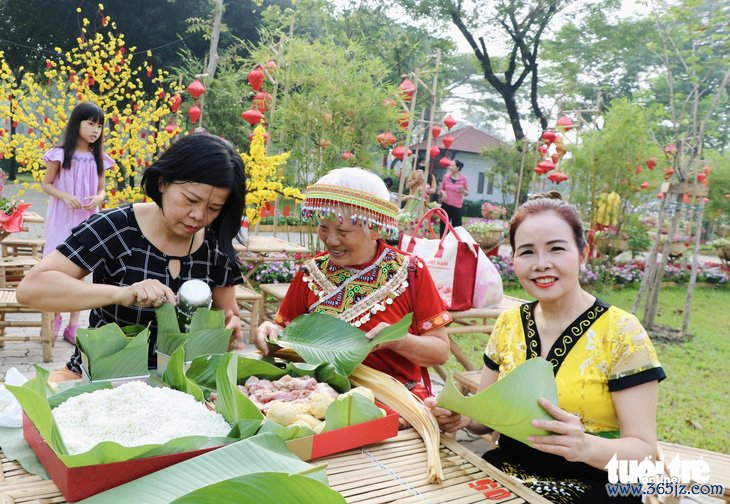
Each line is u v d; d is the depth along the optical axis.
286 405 1.35
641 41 14.16
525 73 16.97
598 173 9.25
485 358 1.85
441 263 3.16
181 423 1.21
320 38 6.96
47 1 17.92
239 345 2.00
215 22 11.30
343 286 2.13
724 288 10.55
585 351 1.59
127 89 17.97
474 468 1.29
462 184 11.34
